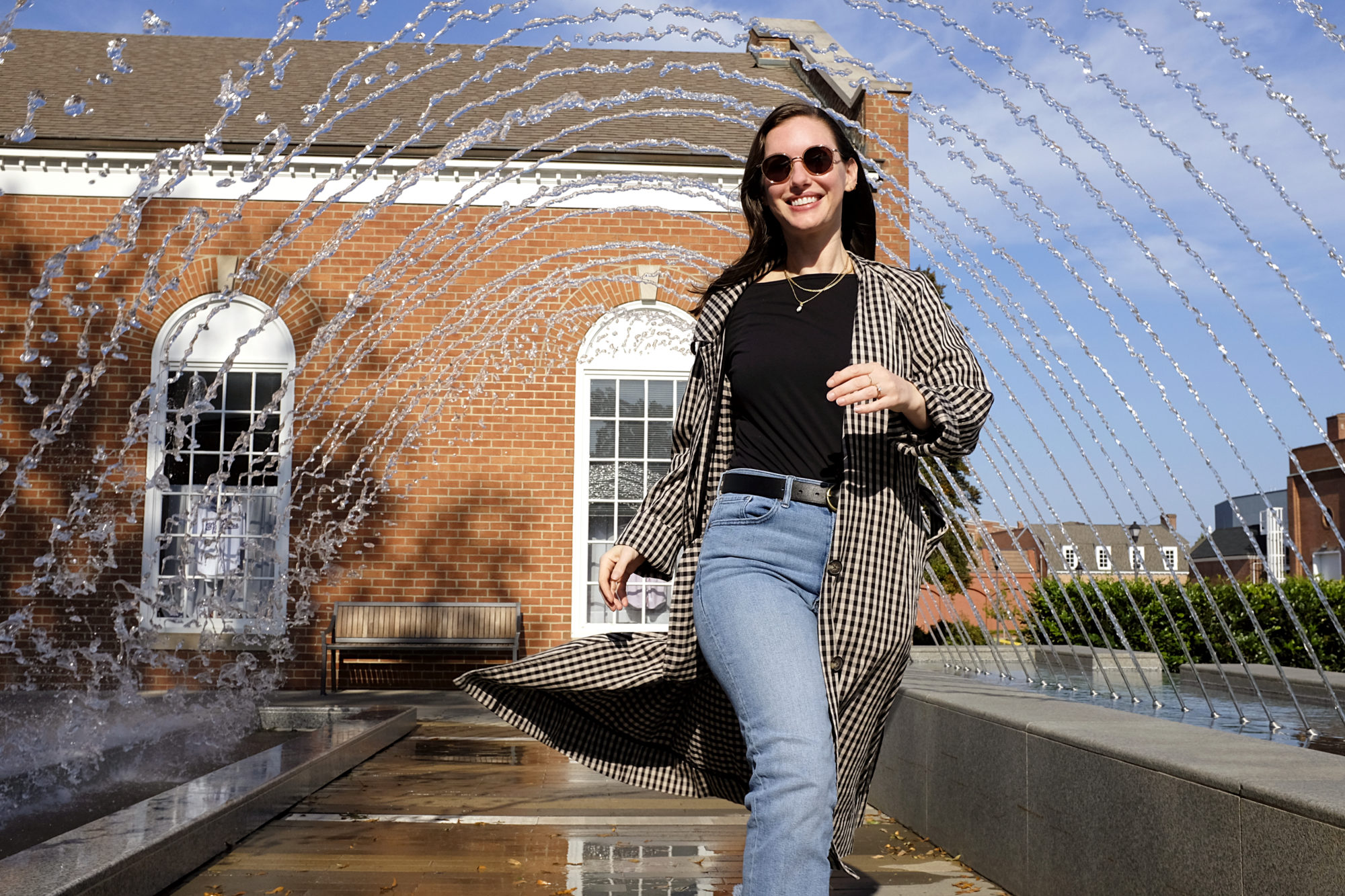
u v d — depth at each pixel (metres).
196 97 12.89
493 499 11.11
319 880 3.33
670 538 2.11
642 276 11.34
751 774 1.95
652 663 2.04
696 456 2.08
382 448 11.06
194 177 11.22
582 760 2.14
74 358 10.98
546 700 2.14
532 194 11.40
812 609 1.90
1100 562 55.00
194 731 6.62
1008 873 3.16
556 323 11.30
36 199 11.13
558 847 3.87
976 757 3.44
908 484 1.95
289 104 12.78
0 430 10.87
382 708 7.63
